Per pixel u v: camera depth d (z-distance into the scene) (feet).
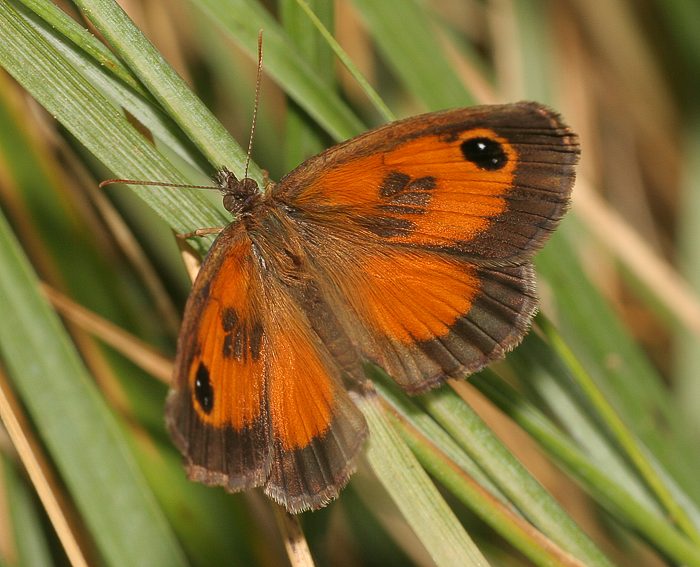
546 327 0.62
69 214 0.67
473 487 0.61
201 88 0.72
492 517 0.61
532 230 0.62
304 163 0.64
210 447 0.61
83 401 0.64
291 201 0.64
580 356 0.69
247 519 0.68
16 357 0.64
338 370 0.63
